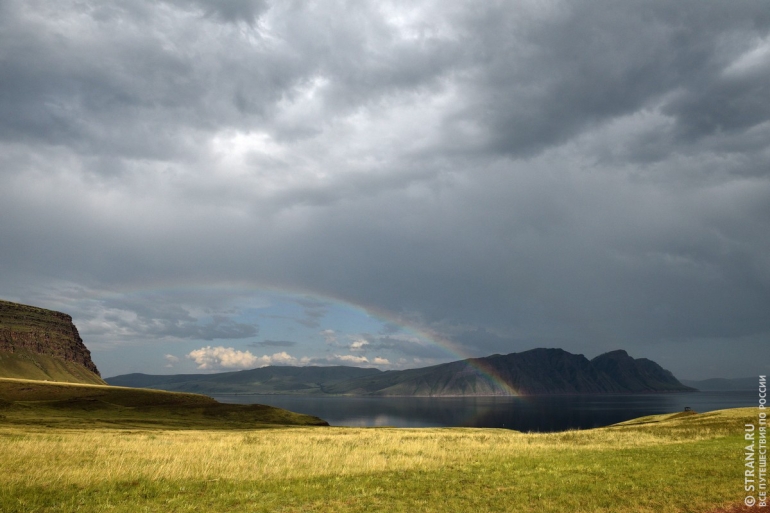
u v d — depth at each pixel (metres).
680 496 17.89
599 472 22.22
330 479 20.59
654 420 76.88
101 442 33.47
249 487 18.86
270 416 131.88
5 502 15.64
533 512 15.84
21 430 50.41
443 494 18.00
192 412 128.62
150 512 15.34
